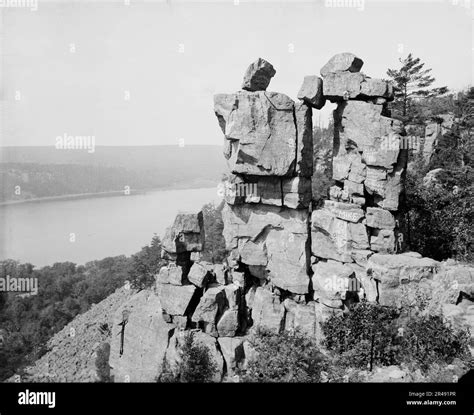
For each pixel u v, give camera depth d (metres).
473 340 14.30
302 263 18.86
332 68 18.86
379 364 14.81
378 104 18.19
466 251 20.83
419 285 16.12
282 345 15.91
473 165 32.09
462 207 23.80
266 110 18.05
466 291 15.48
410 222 23.48
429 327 14.40
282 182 18.97
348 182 19.09
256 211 19.84
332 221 18.55
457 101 39.28
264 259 19.83
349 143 19.00
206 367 16.14
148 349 18.61
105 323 26.34
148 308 20.11
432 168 37.19
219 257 34.66
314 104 18.86
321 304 17.95
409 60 38.88
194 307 18.81
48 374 21.05
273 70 19.80
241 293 19.45
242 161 18.73
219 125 19.91
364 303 16.06
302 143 18.53
